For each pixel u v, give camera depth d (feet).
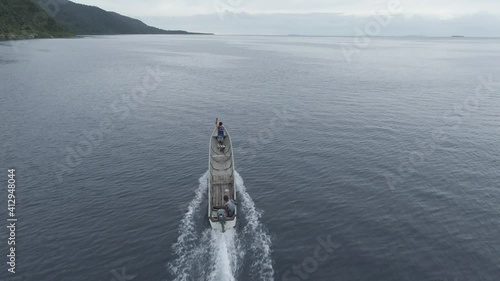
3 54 491.72
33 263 80.69
